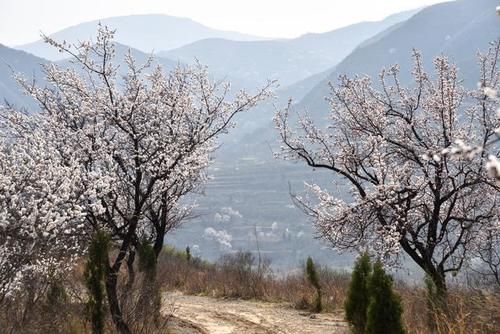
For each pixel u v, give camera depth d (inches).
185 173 469.7
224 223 7204.7
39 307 332.5
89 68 457.4
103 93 454.0
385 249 502.0
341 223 528.4
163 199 486.6
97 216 418.6
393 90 562.3
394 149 548.4
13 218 288.4
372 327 342.3
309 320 567.8
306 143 580.1
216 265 1112.8
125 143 454.9
